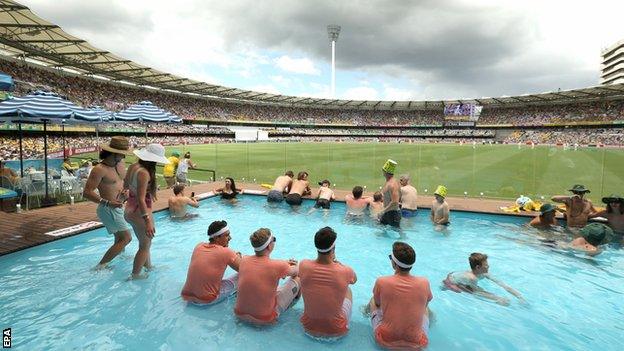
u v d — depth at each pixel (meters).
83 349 3.99
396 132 87.06
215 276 4.98
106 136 41.72
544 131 73.19
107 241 7.79
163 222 10.02
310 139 76.25
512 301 5.49
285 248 8.05
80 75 49.28
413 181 15.80
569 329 4.68
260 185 15.72
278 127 86.56
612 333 4.59
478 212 10.88
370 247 8.09
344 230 9.45
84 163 15.35
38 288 5.50
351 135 84.44
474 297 5.62
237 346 4.10
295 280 5.17
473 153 28.16
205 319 4.67
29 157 22.75
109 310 4.88
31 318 4.62
